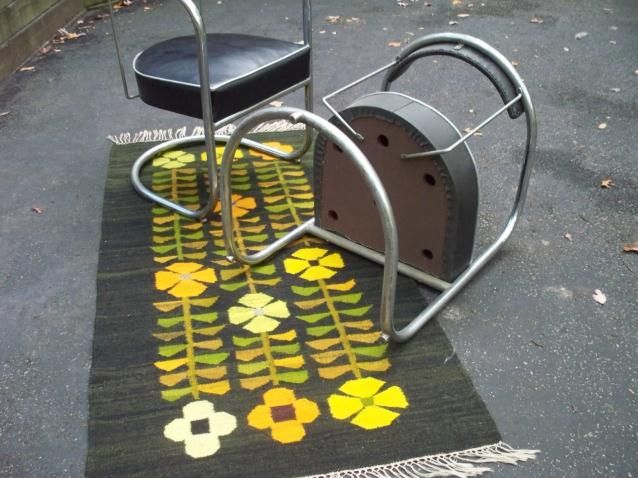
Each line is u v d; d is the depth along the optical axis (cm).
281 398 143
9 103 295
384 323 149
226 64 195
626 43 358
